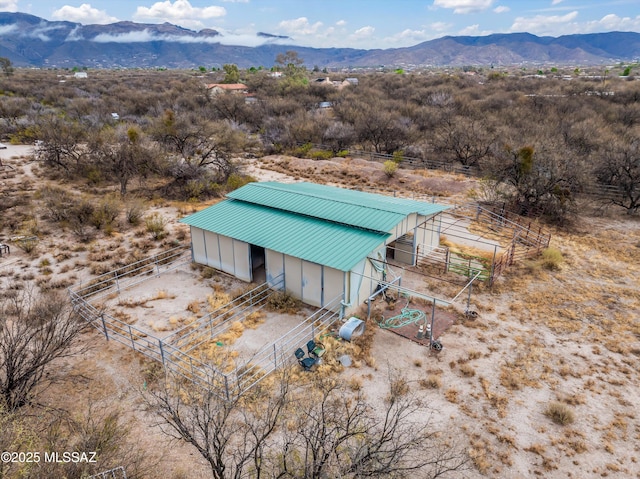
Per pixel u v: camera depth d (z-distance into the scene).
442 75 101.31
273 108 64.19
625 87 64.50
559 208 26.41
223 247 19.83
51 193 29.08
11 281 19.14
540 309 17.17
